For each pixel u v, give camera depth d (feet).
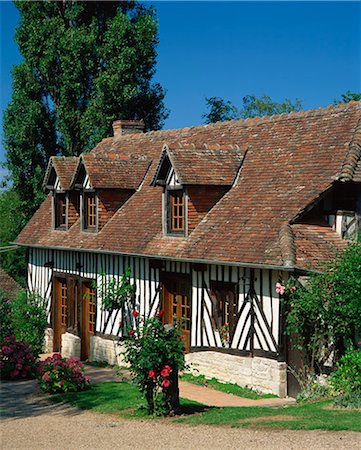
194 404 43.96
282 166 57.41
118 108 106.32
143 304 62.75
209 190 59.00
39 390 50.21
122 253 63.16
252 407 42.57
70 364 49.80
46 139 110.11
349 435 32.12
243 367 51.67
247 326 51.62
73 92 106.93
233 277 52.90
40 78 108.88
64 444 34.55
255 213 54.29
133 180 71.51
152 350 39.68
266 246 49.80
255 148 62.39
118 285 65.67
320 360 47.03
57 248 73.82
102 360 67.82
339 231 51.75
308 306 45.19
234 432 34.53
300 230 50.37
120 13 107.55
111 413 41.63
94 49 106.63
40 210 86.28
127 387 50.44
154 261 60.90
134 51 106.11
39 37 106.73
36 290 81.35
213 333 54.60
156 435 35.22
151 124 114.21
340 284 44.70
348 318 44.50
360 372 42.22
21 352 55.77
